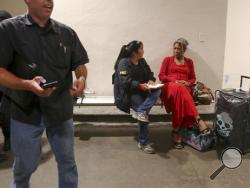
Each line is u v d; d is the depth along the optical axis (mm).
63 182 2066
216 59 4547
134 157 3398
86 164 3232
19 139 1874
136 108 3535
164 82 3994
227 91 3588
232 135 3377
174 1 4352
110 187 2812
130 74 3592
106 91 4547
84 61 2039
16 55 1754
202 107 4531
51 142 1989
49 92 1622
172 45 4469
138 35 4426
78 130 4102
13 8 4316
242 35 4355
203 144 3514
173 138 3713
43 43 1771
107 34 4406
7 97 1876
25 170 1937
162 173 3062
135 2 4332
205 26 4445
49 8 1716
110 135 3982
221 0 4379
